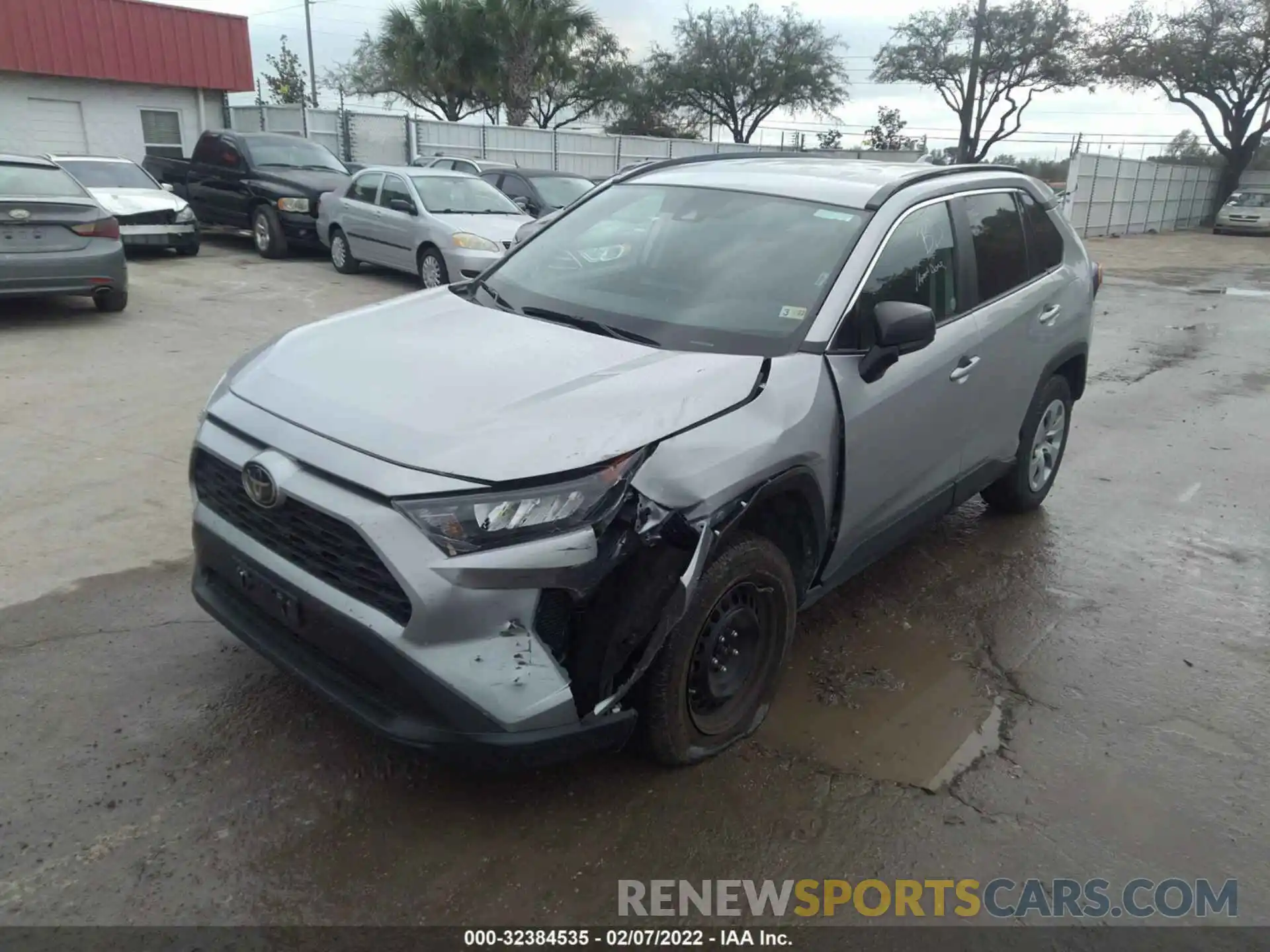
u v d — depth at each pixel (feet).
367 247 41.22
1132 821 9.82
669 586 8.62
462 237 36.60
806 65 144.05
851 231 11.77
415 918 8.11
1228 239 107.86
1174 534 17.54
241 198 47.14
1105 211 102.06
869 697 11.78
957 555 16.14
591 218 13.75
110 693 10.85
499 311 11.82
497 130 89.61
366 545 8.02
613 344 10.60
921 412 12.22
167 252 46.93
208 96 71.56
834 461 10.69
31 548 14.29
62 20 61.72
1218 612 14.55
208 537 9.79
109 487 16.70
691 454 8.86
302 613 8.79
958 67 137.28
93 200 30.04
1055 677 12.52
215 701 10.77
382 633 8.11
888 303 10.74
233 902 8.14
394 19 104.73
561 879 8.62
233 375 10.38
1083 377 17.74
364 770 9.78
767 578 10.06
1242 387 29.50
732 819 9.46
